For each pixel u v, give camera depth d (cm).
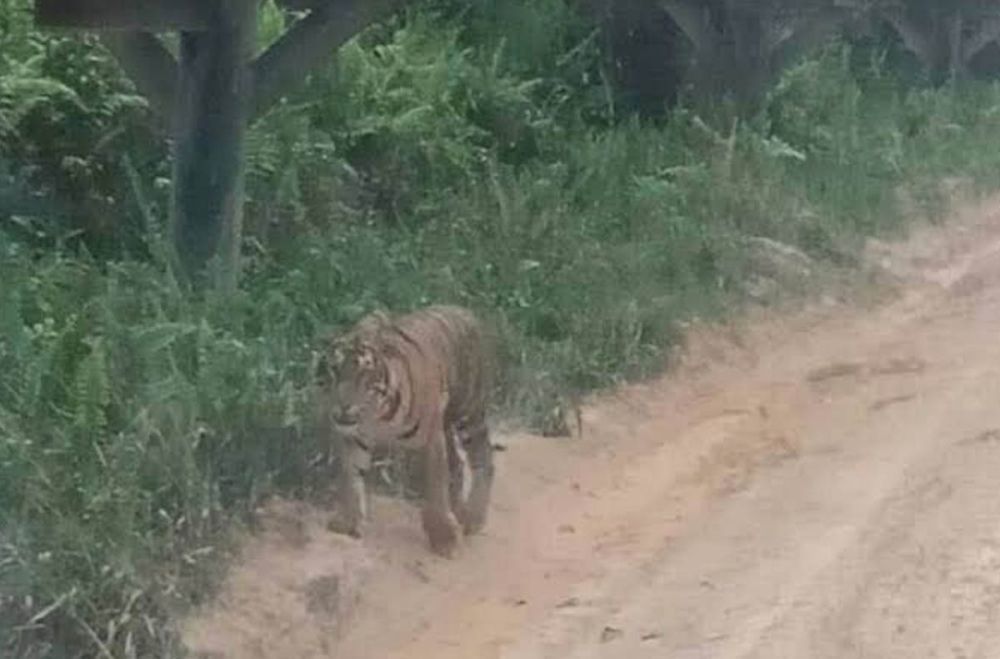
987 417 1527
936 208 2519
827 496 1301
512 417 1431
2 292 1170
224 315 1305
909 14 3381
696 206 2106
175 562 1008
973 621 1030
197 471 1064
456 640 1032
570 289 1683
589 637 1030
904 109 3067
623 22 2492
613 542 1206
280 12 1895
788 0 2525
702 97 2480
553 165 2075
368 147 1900
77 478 995
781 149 2377
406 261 1606
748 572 1132
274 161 1691
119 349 1141
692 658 985
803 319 1928
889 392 1630
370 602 1071
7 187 1495
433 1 2384
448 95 2070
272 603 1029
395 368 1116
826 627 1024
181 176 1426
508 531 1214
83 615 911
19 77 1527
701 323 1791
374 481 1203
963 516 1236
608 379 1571
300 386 1231
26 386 1057
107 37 1422
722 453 1429
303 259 1552
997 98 3416
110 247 1538
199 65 1416
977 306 2030
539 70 2433
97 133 1592
